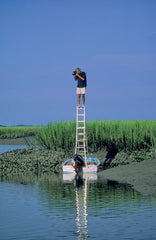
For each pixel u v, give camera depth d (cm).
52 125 3875
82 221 1245
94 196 1700
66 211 1401
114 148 3566
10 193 1823
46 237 1071
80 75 2727
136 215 1310
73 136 3647
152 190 1800
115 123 3806
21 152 3575
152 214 1319
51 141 3769
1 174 2717
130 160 3120
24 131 7894
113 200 1594
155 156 3023
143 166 2586
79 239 1045
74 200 1614
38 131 4016
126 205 1480
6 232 1129
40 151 3581
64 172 2730
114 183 2125
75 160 2734
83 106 2805
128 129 3559
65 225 1200
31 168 2980
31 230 1145
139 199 1605
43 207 1479
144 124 3719
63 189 1933
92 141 3681
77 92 2764
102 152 3584
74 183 2164
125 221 1230
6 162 3183
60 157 3284
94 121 3878
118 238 1046
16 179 2411
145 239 1032
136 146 3500
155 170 2348
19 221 1259
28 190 1912
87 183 2155
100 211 1386
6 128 8375
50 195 1752
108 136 3622
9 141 6800
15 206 1505
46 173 2755
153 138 3381
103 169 2872
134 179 2189
